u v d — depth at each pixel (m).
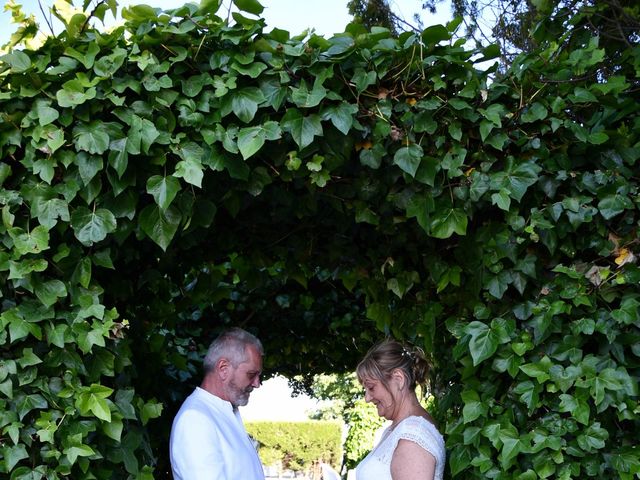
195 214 2.48
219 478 2.97
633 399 2.52
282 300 4.98
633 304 2.46
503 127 2.53
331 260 3.21
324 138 2.44
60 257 2.35
